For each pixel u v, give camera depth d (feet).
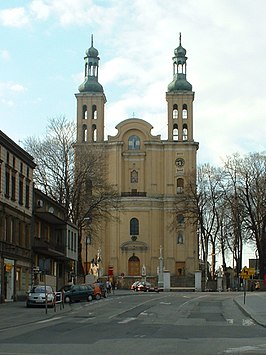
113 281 348.18
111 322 106.22
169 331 88.07
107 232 392.68
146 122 404.77
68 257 237.45
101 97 406.62
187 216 327.67
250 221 282.36
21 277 191.11
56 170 231.91
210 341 73.31
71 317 119.55
